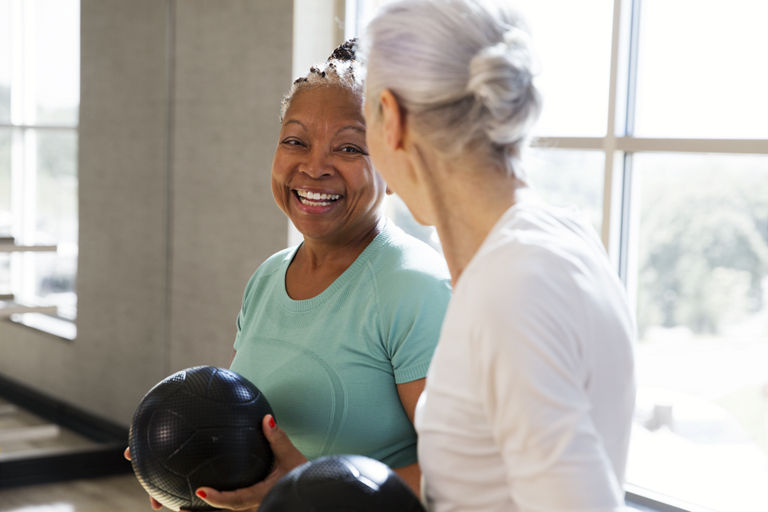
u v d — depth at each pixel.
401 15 1.05
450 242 1.09
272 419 1.40
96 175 4.30
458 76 1.01
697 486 2.83
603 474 0.89
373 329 1.47
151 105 4.43
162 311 4.57
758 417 2.68
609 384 0.98
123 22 4.31
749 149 2.61
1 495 4.14
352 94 1.53
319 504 1.04
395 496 1.05
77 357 4.37
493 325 0.92
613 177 2.92
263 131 3.99
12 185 4.06
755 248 2.66
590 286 0.97
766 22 2.58
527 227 1.00
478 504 1.01
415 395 1.43
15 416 4.23
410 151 1.06
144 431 1.36
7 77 3.98
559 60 3.03
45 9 4.07
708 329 2.79
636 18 2.87
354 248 1.57
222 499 1.34
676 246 2.84
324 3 3.90
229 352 4.24
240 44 4.08
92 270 4.34
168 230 4.55
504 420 0.92
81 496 4.15
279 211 3.94
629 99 2.91
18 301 4.16
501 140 1.02
